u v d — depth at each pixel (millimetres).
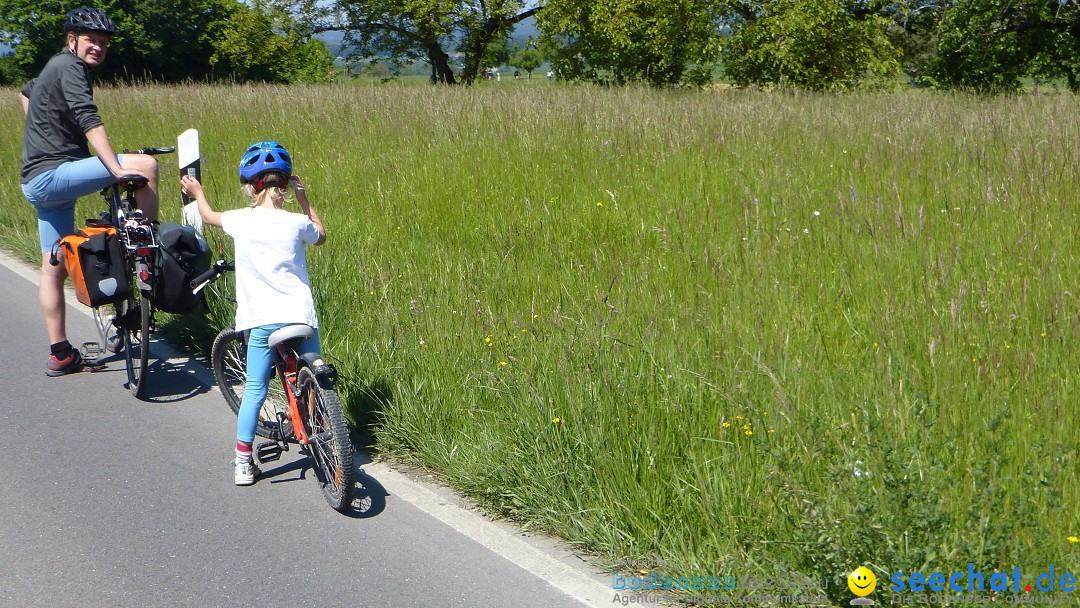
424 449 4449
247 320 4113
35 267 8336
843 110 12016
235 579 3543
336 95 14953
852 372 4277
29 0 59344
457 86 16938
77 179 5410
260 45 40375
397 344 5242
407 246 7086
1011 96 15680
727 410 4035
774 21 25516
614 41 27875
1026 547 3035
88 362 5887
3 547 3756
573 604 3361
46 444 4762
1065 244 5656
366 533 3891
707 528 3514
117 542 3811
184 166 5148
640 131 9797
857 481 3277
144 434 4914
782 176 7949
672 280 5738
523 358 4738
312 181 9172
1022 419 3721
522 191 8062
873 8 27797
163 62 58750
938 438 3598
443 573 3578
